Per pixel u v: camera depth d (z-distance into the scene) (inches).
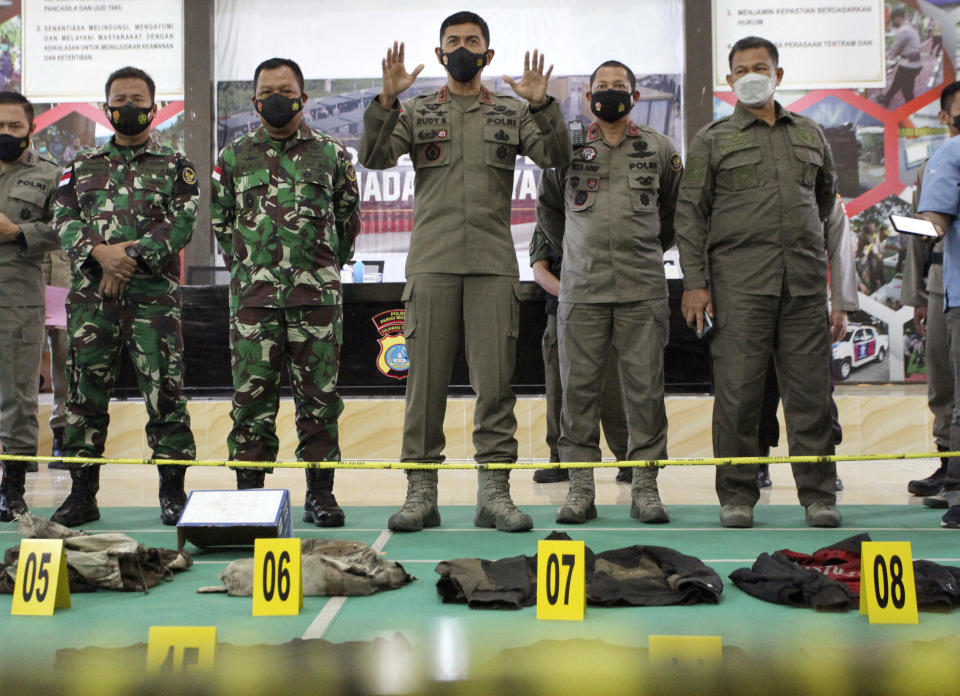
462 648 69.6
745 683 59.8
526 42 366.0
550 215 151.3
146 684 60.9
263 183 134.6
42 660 67.8
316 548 100.4
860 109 347.3
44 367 305.1
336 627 77.9
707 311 136.5
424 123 133.0
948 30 345.1
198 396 226.1
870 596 78.6
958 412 133.3
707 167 134.2
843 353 338.3
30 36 361.1
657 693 58.6
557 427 192.7
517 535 123.6
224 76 367.6
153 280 136.3
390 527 126.8
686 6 349.4
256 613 82.4
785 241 130.6
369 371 223.6
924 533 123.9
